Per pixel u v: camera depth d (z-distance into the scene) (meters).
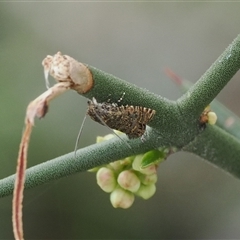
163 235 0.22
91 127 0.22
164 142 0.10
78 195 0.23
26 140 0.09
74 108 0.23
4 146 0.22
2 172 0.22
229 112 0.12
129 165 0.11
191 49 0.23
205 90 0.10
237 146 0.11
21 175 0.09
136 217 0.22
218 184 0.21
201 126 0.10
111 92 0.09
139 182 0.11
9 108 0.22
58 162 0.10
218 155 0.11
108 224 0.22
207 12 0.23
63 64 0.09
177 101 0.10
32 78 0.23
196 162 0.22
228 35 0.23
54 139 0.22
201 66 0.23
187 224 0.21
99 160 0.10
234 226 0.20
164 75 0.23
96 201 0.22
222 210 0.21
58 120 0.22
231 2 0.23
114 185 0.11
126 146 0.10
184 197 0.22
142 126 0.10
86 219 0.22
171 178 0.22
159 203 0.22
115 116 0.09
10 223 0.22
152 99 0.10
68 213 0.22
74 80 0.09
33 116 0.08
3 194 0.10
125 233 0.22
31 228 0.23
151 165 0.11
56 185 0.22
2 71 0.23
